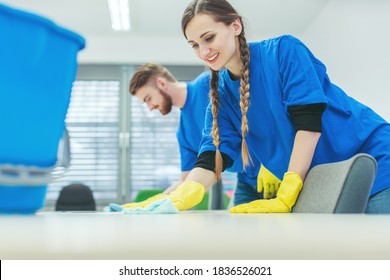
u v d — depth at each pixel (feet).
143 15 13.07
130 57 14.83
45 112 1.29
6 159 1.20
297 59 3.43
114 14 12.65
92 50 14.73
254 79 3.69
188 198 3.26
